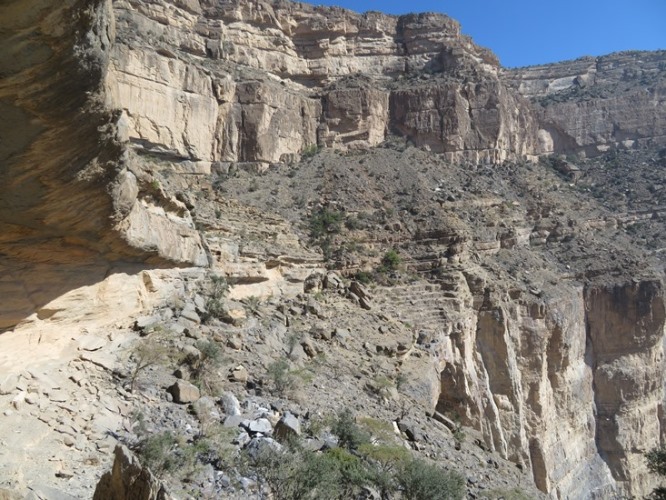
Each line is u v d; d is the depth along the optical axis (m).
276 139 56.59
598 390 54.22
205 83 51.38
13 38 7.16
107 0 8.34
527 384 45.22
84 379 13.77
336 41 69.56
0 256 12.64
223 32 59.81
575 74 102.25
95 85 8.85
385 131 66.25
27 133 8.96
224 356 18.97
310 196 51.94
